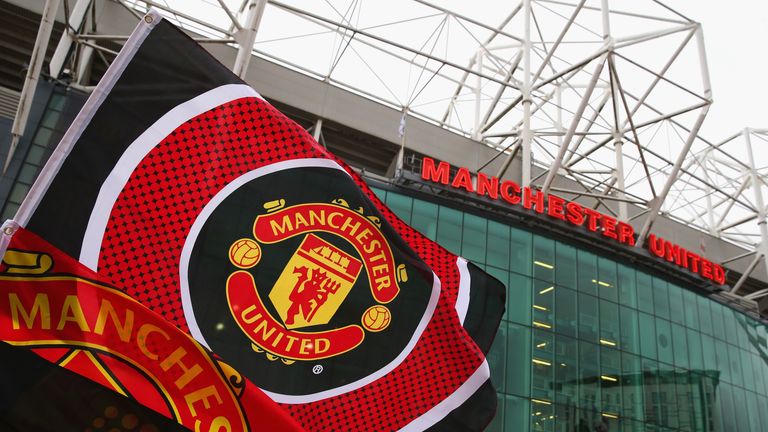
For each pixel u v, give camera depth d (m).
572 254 36.69
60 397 6.38
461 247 33.78
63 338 6.46
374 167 42.75
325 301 8.86
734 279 54.47
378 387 8.79
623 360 35.12
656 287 38.91
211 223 8.23
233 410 7.10
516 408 30.88
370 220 9.60
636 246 38.81
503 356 31.89
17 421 6.12
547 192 36.75
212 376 7.12
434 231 33.59
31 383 6.30
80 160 7.32
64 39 28.22
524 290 34.19
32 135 26.86
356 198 9.61
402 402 8.86
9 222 6.59
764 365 41.66
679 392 36.34
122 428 6.56
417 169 41.00
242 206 8.55
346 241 9.28
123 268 7.36
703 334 39.44
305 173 9.27
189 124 8.30
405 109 41.22
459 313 10.71
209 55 8.71
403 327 9.30
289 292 8.62
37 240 6.73
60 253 6.82
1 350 6.29
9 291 6.39
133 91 7.89
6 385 6.19
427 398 9.06
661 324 37.78
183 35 8.44
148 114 7.93
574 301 35.25
